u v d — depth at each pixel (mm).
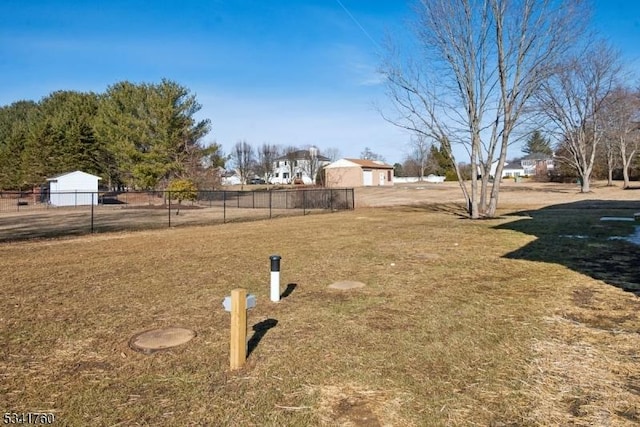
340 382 2941
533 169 73062
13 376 3107
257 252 8750
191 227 14539
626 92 29328
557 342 3613
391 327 4051
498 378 2967
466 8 15164
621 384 2852
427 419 2461
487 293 5266
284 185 57281
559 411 2527
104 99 38938
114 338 3869
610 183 37031
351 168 50344
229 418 2500
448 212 19516
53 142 39375
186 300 5133
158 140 29438
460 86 15977
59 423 2467
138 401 2711
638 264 6797
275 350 3514
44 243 10430
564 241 9484
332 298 5125
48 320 4410
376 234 11578
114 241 10773
